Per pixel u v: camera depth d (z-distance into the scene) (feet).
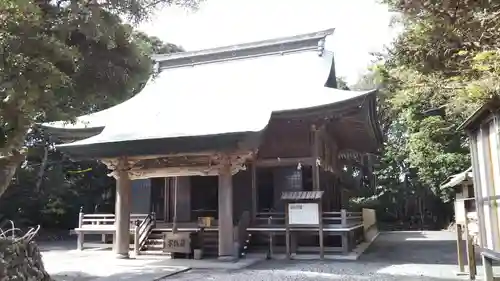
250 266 36.94
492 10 17.42
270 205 49.93
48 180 77.51
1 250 22.38
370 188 109.60
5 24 19.01
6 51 19.07
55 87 23.13
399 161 101.91
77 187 82.58
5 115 20.97
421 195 101.86
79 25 24.94
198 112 47.47
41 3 23.63
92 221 52.37
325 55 58.39
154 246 46.19
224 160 39.91
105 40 27.81
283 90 51.13
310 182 49.21
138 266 36.88
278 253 43.50
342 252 42.80
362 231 60.85
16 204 74.02
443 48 20.34
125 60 31.01
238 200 49.85
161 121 46.14
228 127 39.58
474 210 28.27
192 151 39.42
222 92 54.54
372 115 49.21
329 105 42.45
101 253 48.03
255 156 48.29
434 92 23.03
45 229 78.43
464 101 20.62
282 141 49.11
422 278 29.99
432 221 102.06
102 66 30.09
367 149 68.85
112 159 43.45
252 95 51.26
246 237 43.68
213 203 52.85
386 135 94.32
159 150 40.04
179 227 49.67
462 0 17.62
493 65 17.08
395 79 25.21
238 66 61.67
